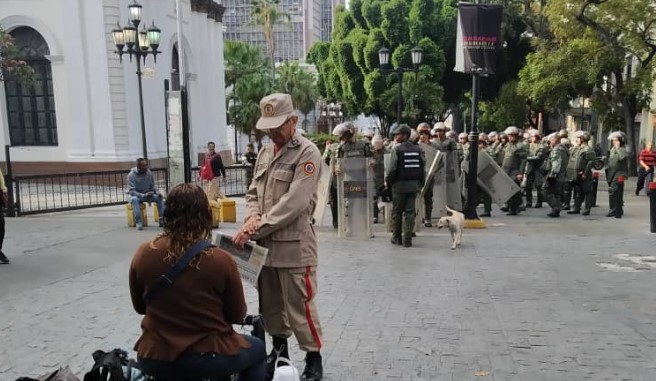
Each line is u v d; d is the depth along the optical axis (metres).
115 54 21.12
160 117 24.08
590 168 11.92
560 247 8.45
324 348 4.53
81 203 15.47
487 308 5.53
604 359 4.26
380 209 11.94
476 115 10.29
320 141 20.64
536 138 13.58
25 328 5.14
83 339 4.86
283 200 3.46
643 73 20.44
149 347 2.48
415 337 4.76
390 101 28.53
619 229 10.12
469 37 9.88
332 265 7.46
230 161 31.19
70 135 21.64
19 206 12.79
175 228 2.50
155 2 23.80
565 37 21.52
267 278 3.69
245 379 2.75
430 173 9.70
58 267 7.55
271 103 3.55
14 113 22.52
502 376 3.98
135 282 2.56
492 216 12.03
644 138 25.45
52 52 21.48
